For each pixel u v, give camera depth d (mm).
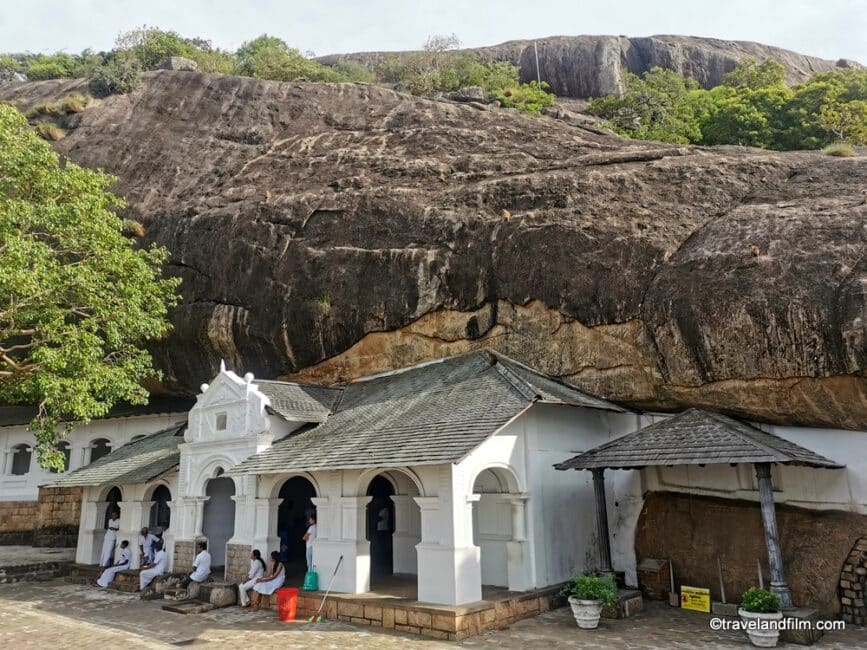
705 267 13344
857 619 11156
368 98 28234
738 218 14203
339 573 12984
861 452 12039
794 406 12172
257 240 20500
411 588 13305
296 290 19188
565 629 11180
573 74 47906
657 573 13656
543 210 16750
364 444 13297
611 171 17531
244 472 14492
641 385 14109
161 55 42656
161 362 22109
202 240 21688
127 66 33250
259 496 15102
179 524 16844
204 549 16469
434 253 17562
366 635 10961
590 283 14891
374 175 21703
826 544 11914
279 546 14969
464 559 11477
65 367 16234
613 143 21312
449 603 11227
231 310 20297
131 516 18562
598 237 15336
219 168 25625
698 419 12062
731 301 12508
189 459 17078
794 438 12875
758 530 12773
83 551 19703
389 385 17047
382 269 18125
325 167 23266
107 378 17016
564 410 14352
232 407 16453
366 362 18516
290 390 17266
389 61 43281
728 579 12742
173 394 23609
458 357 16844
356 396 17391
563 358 15258
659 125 32844
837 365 11242
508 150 21484
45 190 17391
